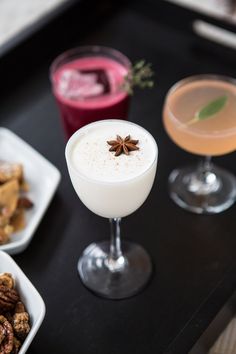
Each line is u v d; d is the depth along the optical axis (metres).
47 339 0.54
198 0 0.92
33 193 0.64
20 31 0.78
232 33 0.80
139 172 0.48
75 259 0.60
